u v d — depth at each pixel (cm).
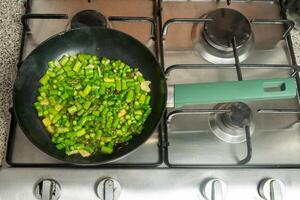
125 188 64
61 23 80
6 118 72
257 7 85
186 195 65
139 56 73
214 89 66
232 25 78
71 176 65
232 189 65
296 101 76
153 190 65
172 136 71
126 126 69
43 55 71
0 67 75
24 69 67
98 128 68
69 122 68
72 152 65
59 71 71
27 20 78
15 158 67
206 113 73
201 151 69
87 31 70
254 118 74
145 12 82
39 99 69
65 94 70
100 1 82
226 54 79
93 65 73
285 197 66
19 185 64
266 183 65
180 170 66
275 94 66
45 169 65
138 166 66
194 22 78
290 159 70
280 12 84
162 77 69
